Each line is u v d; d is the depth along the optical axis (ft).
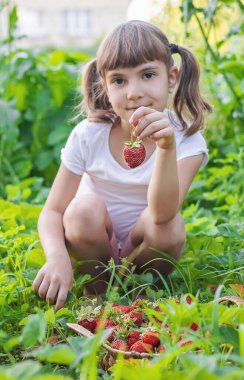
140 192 7.68
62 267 6.79
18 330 6.55
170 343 4.88
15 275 7.14
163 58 7.07
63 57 14.20
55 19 62.75
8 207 9.68
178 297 6.96
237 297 5.83
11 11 12.88
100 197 7.57
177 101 7.77
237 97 11.55
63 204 7.72
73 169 7.73
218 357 4.52
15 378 3.71
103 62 7.02
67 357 4.30
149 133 6.36
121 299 6.69
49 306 6.59
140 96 6.89
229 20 12.51
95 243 7.28
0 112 13.34
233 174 11.78
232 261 7.59
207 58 11.68
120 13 63.05
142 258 7.50
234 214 10.07
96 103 7.88
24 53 13.39
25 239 8.01
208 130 12.29
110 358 5.30
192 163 7.48
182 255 8.11
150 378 3.87
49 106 13.67
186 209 10.92
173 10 12.49
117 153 7.68
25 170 13.20
